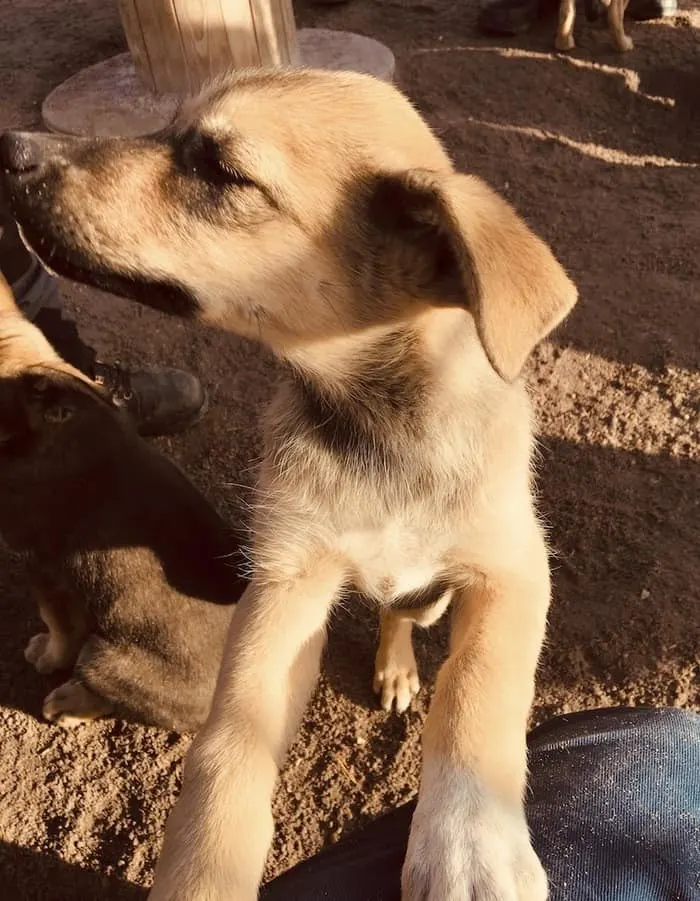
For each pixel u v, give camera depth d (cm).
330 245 36
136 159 38
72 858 49
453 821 32
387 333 37
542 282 30
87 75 105
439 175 33
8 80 111
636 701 53
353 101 36
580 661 55
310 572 42
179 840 34
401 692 54
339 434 40
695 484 64
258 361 76
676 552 60
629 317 77
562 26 110
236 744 36
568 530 62
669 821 31
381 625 53
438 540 40
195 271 37
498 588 41
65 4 130
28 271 61
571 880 29
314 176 35
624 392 71
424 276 36
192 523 50
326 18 122
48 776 52
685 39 115
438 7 124
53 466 48
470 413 39
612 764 34
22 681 57
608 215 88
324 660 57
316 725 54
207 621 48
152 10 93
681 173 94
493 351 29
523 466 41
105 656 49
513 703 36
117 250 38
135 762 53
